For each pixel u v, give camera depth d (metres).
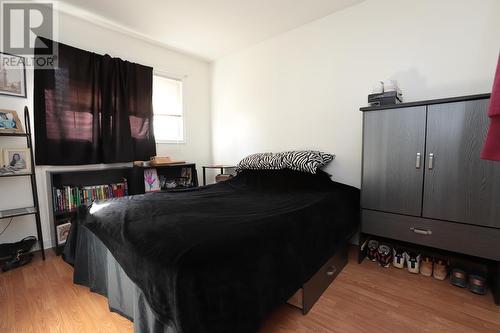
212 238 1.03
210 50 3.27
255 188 2.41
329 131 2.51
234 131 3.43
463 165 1.52
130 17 2.44
